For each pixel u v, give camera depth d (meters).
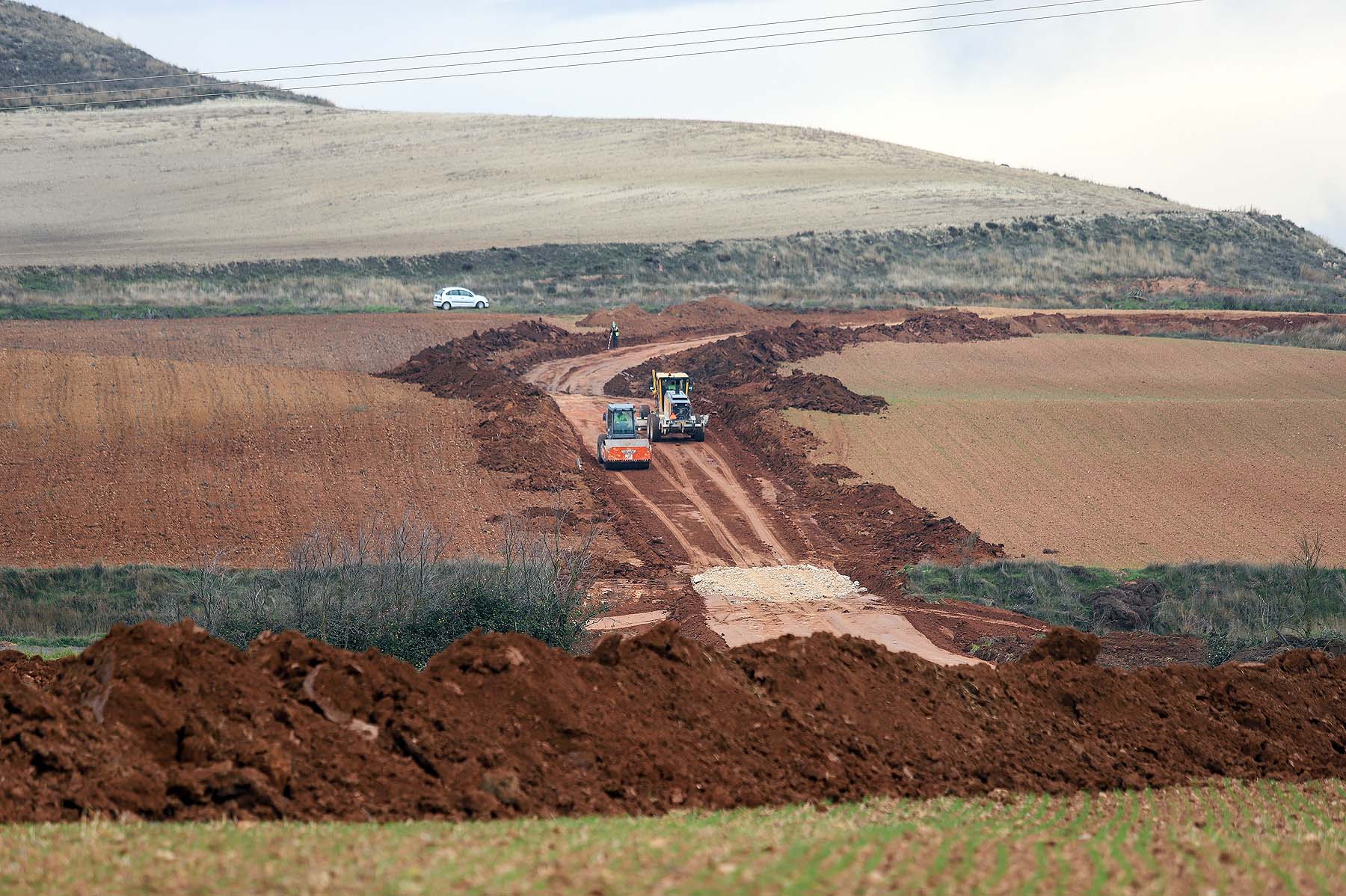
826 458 119.19
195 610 74.25
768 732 38.31
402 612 68.88
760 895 22.22
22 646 71.88
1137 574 89.19
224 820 28.91
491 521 100.12
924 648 76.06
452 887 21.88
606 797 33.59
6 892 21.47
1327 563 90.44
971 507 105.62
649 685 38.78
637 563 94.44
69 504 97.88
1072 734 43.97
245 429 116.50
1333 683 52.94
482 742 34.31
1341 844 33.94
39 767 30.00
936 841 28.75
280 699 34.50
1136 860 28.00
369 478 108.00
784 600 86.88
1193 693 49.16
